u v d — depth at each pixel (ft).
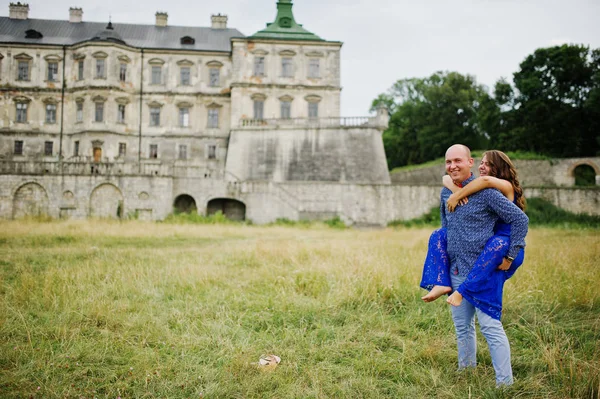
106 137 156.35
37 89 161.48
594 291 25.13
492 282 14.66
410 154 215.92
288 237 73.46
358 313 23.65
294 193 126.62
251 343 19.27
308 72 164.76
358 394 14.90
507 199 14.52
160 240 63.41
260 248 47.34
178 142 166.40
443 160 169.17
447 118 200.54
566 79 159.84
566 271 30.48
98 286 28.60
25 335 19.49
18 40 163.12
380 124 149.69
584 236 70.85
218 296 26.68
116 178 112.98
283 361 17.42
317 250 45.78
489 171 15.98
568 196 123.75
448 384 15.40
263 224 118.11
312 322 22.47
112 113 157.89
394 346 19.52
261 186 120.57
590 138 161.07
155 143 165.07
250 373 16.15
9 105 161.58
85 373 16.17
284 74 164.14
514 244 14.24
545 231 87.10
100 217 110.01
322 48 165.37
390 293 26.58
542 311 23.32
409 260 37.52
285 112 163.32
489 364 17.28
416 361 17.67
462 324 16.31
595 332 19.70
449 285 15.85
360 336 20.26
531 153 158.10
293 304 25.00
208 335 20.12
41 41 163.32
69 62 162.71
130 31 175.52
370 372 16.61
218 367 16.76
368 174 147.33
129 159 162.40
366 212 127.34
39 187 111.75
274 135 151.53
